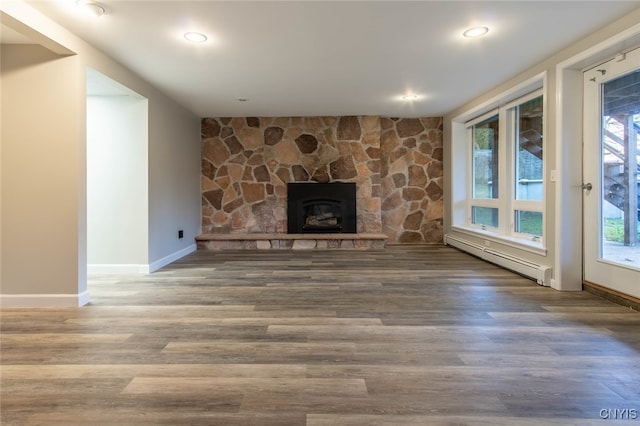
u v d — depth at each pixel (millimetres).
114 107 3850
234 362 1787
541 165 3746
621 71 2660
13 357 1838
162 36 2727
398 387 1550
